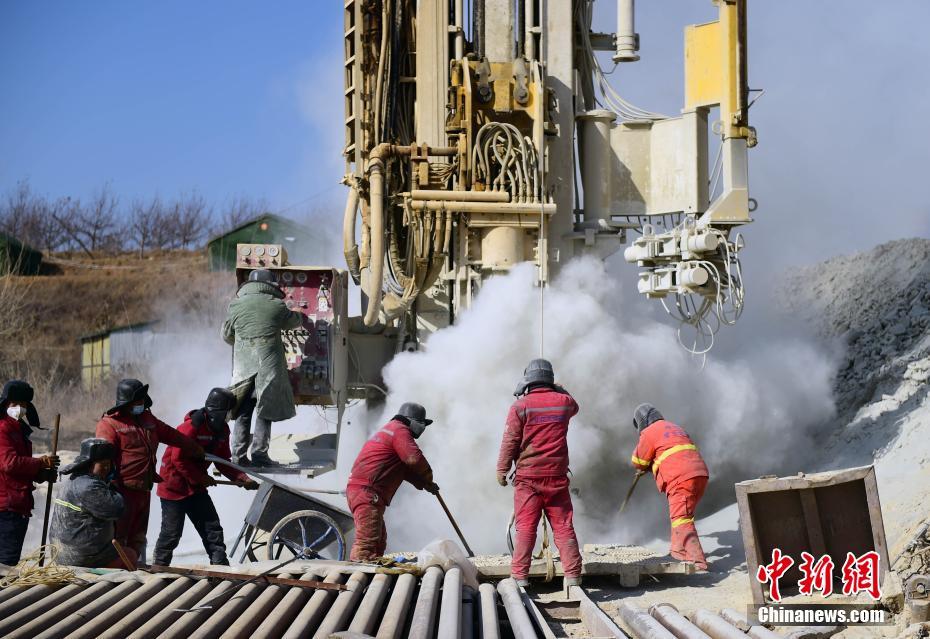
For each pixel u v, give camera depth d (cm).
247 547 980
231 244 3619
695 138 1298
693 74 1289
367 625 668
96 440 818
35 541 1445
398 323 1394
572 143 1360
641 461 966
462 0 1394
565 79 1359
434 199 1286
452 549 838
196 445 934
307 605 709
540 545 1173
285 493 976
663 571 892
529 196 1294
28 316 4512
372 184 1296
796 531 760
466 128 1300
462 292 1328
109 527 818
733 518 1177
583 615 790
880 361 1399
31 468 873
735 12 1241
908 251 1647
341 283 1281
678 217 1362
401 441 913
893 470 1081
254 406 1139
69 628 647
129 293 4988
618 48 1384
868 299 1584
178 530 936
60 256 5838
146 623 654
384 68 1349
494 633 678
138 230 6053
